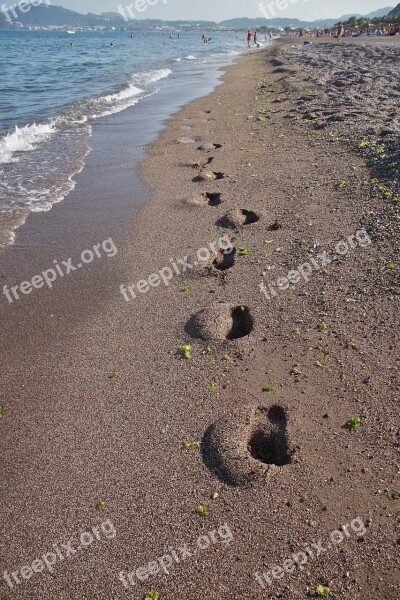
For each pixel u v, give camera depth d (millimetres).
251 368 6230
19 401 6000
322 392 5695
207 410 5668
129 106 23125
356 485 4633
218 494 4715
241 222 10039
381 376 5730
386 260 7758
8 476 5051
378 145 12570
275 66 34344
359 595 3857
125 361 6578
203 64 44562
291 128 16266
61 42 92062
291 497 4598
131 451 5223
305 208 10094
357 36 61000
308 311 7105
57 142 16594
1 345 7027
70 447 5324
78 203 11578
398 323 6441
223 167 13414
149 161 14562
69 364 6594
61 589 4117
